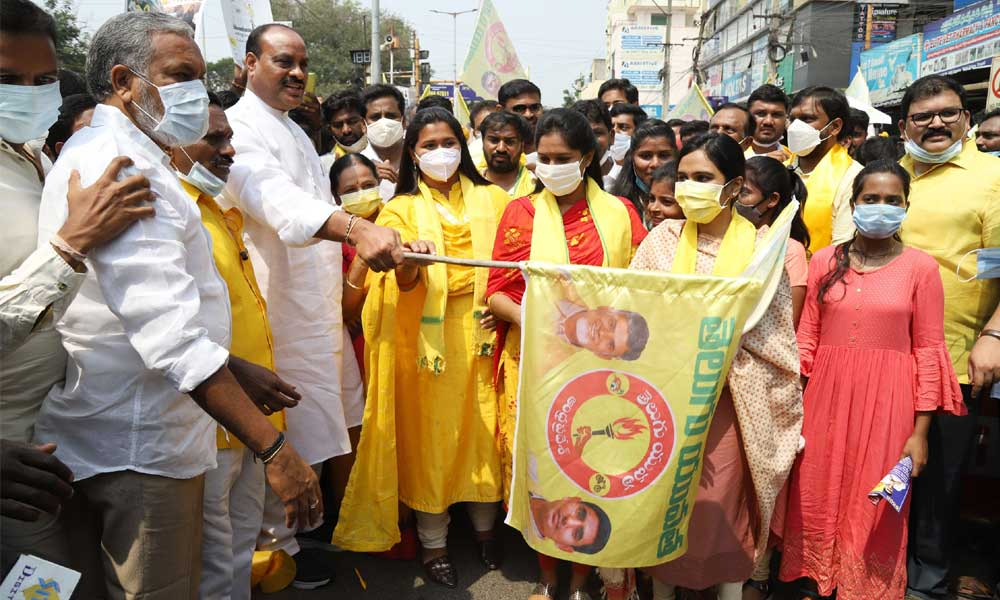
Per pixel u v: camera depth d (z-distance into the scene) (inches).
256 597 125.6
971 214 133.0
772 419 107.7
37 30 79.7
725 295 86.0
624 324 87.1
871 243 120.6
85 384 78.8
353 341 145.7
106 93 81.0
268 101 124.1
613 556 88.4
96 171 75.4
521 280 125.3
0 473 68.7
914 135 138.3
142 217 72.8
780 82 1240.8
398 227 132.1
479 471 132.9
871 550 115.5
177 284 74.6
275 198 109.8
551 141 117.9
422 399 131.0
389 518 126.0
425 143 132.3
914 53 735.7
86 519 84.4
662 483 87.8
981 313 133.1
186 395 82.1
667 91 1288.1
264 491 118.3
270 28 123.2
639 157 164.4
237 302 104.1
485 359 132.7
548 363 88.7
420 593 128.4
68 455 80.2
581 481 88.4
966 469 142.8
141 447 79.5
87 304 77.7
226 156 103.8
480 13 295.3
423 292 129.6
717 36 1831.9
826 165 169.2
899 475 109.3
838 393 118.8
